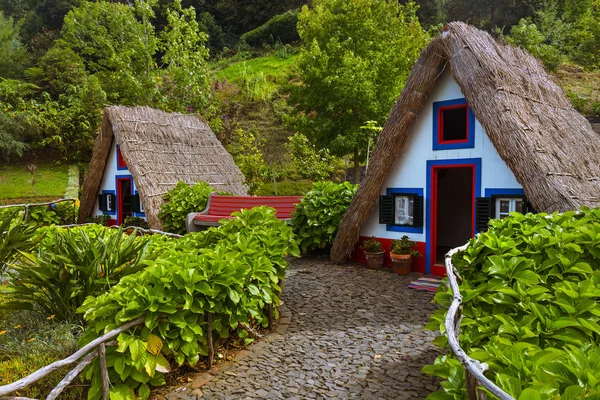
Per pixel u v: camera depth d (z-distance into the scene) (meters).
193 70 18.08
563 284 2.69
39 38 27.97
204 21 39.69
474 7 32.81
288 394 3.27
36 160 20.61
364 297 5.76
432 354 3.94
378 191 7.37
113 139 11.56
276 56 33.41
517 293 2.56
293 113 15.79
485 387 1.50
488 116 5.95
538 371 1.66
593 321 2.26
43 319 4.27
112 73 19.38
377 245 7.38
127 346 3.14
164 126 11.59
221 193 10.21
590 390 1.49
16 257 6.00
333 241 8.07
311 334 4.50
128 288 3.43
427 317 4.95
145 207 9.71
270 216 5.82
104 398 2.95
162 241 6.07
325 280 6.62
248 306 4.12
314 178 14.84
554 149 5.96
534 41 18.03
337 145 13.86
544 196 5.34
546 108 6.91
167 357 3.54
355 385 3.39
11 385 2.30
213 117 19.36
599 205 5.51
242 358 3.94
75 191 17.02
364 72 13.70
